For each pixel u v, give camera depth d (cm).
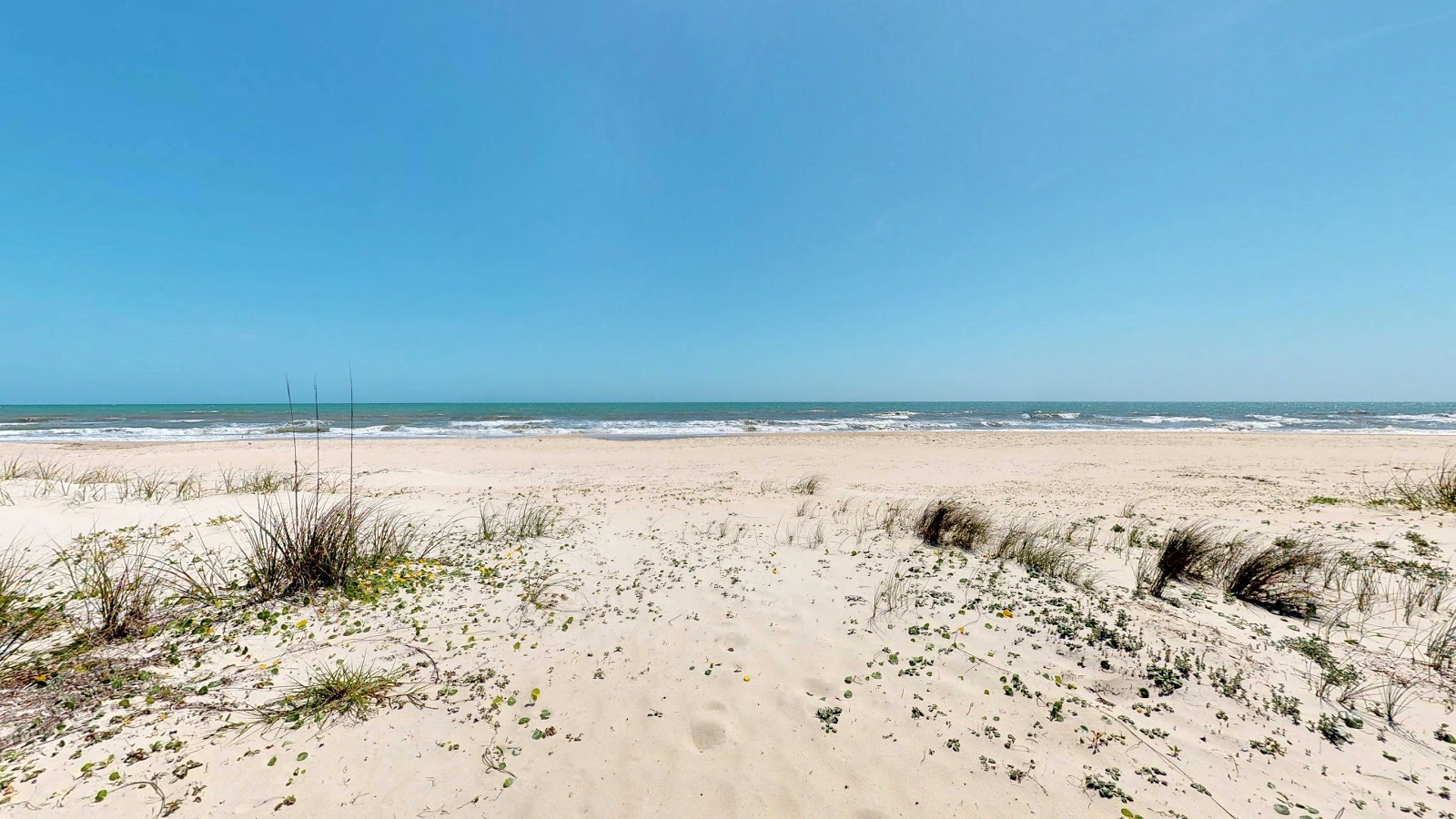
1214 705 337
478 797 269
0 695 322
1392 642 414
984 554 635
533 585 538
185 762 281
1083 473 1466
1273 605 490
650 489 1184
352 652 402
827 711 338
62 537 623
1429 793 267
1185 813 259
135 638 402
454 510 891
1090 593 506
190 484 1028
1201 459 1758
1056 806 264
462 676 374
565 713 335
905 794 274
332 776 278
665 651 410
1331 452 1898
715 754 301
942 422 3872
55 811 245
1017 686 361
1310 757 294
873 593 513
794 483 1280
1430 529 701
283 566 527
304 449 2075
